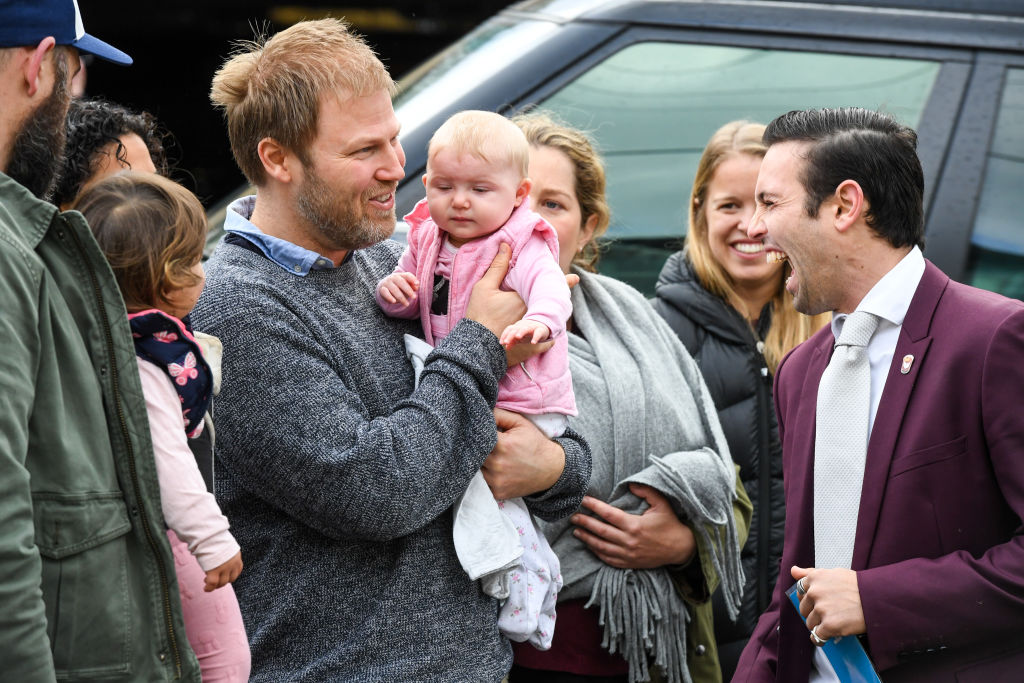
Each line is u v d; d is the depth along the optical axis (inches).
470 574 146.6
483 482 153.6
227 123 151.8
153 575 118.6
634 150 234.4
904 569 143.6
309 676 140.6
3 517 102.5
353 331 150.3
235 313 141.2
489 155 153.0
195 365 127.3
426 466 139.5
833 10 239.8
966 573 140.5
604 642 179.9
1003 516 144.9
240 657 136.6
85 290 116.4
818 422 155.6
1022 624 139.9
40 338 111.7
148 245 126.8
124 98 587.2
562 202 190.9
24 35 119.0
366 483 136.4
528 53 234.8
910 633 141.5
